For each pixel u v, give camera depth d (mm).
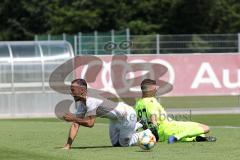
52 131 47531
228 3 167750
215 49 95125
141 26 163125
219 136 43531
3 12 177250
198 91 89688
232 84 90250
